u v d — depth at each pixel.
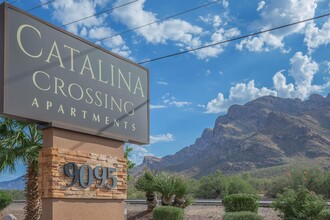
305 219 15.30
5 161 16.56
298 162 163.12
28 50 9.95
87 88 11.22
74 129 10.66
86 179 10.84
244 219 14.73
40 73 10.12
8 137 16.86
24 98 9.70
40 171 10.25
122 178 11.88
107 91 11.79
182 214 17.89
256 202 17.66
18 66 9.69
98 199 11.12
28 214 17.52
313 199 15.60
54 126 10.22
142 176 21.45
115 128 11.84
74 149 10.71
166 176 20.94
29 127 17.02
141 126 12.73
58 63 10.58
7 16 9.62
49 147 10.27
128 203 28.41
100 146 11.43
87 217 10.75
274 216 18.73
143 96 12.98
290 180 35.50
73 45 11.05
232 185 37.38
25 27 9.96
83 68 11.20
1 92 9.37
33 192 17.52
